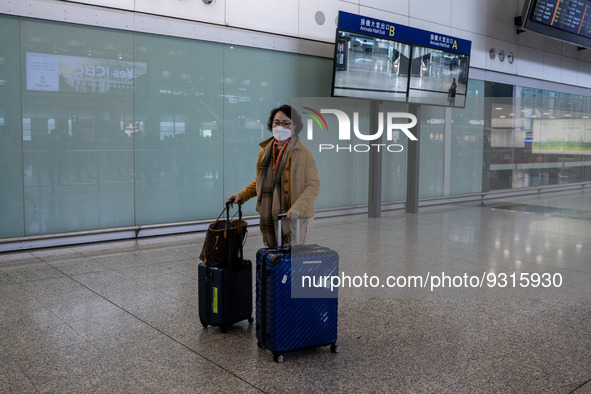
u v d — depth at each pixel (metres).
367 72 8.46
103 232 7.39
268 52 8.87
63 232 7.11
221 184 8.57
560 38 12.75
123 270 5.73
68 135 7.04
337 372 3.14
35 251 6.76
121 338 3.71
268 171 3.91
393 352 3.44
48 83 6.82
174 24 7.75
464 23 11.62
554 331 3.78
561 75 14.23
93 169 7.29
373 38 8.47
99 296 4.75
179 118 8.02
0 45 6.44
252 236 7.79
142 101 7.64
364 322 4.00
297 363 3.28
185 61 7.98
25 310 4.35
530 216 5.23
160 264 6.02
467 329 3.84
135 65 7.52
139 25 7.44
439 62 9.30
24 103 6.67
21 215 6.77
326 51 9.53
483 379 3.03
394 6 10.29
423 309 4.26
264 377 3.07
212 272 3.79
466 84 9.64
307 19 9.23
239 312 3.87
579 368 3.17
